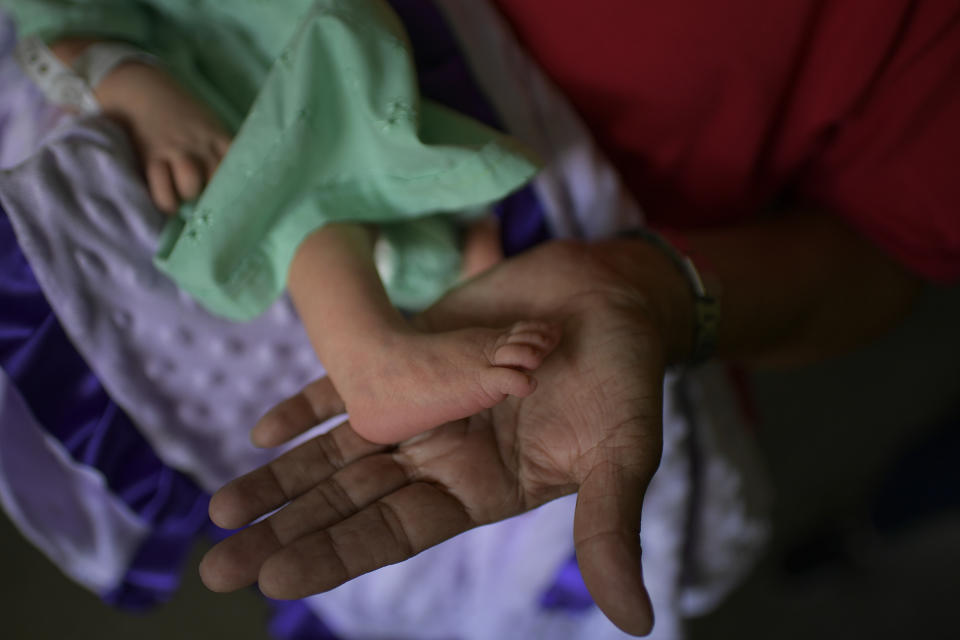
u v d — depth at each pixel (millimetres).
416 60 460
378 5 427
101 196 410
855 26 428
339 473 365
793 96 461
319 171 418
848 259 507
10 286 407
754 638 783
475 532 533
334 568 333
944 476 795
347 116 419
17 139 468
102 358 422
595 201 478
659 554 523
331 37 413
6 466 455
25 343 411
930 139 452
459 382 353
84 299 411
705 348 443
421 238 442
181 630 734
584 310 382
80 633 715
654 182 506
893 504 829
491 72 468
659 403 354
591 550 313
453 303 405
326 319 391
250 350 448
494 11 480
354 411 374
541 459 359
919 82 438
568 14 461
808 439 926
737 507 548
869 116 457
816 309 502
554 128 472
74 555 489
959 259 474
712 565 565
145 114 427
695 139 482
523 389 339
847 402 954
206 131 429
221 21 464
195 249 402
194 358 441
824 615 798
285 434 394
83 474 462
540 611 571
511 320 396
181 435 453
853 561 821
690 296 435
